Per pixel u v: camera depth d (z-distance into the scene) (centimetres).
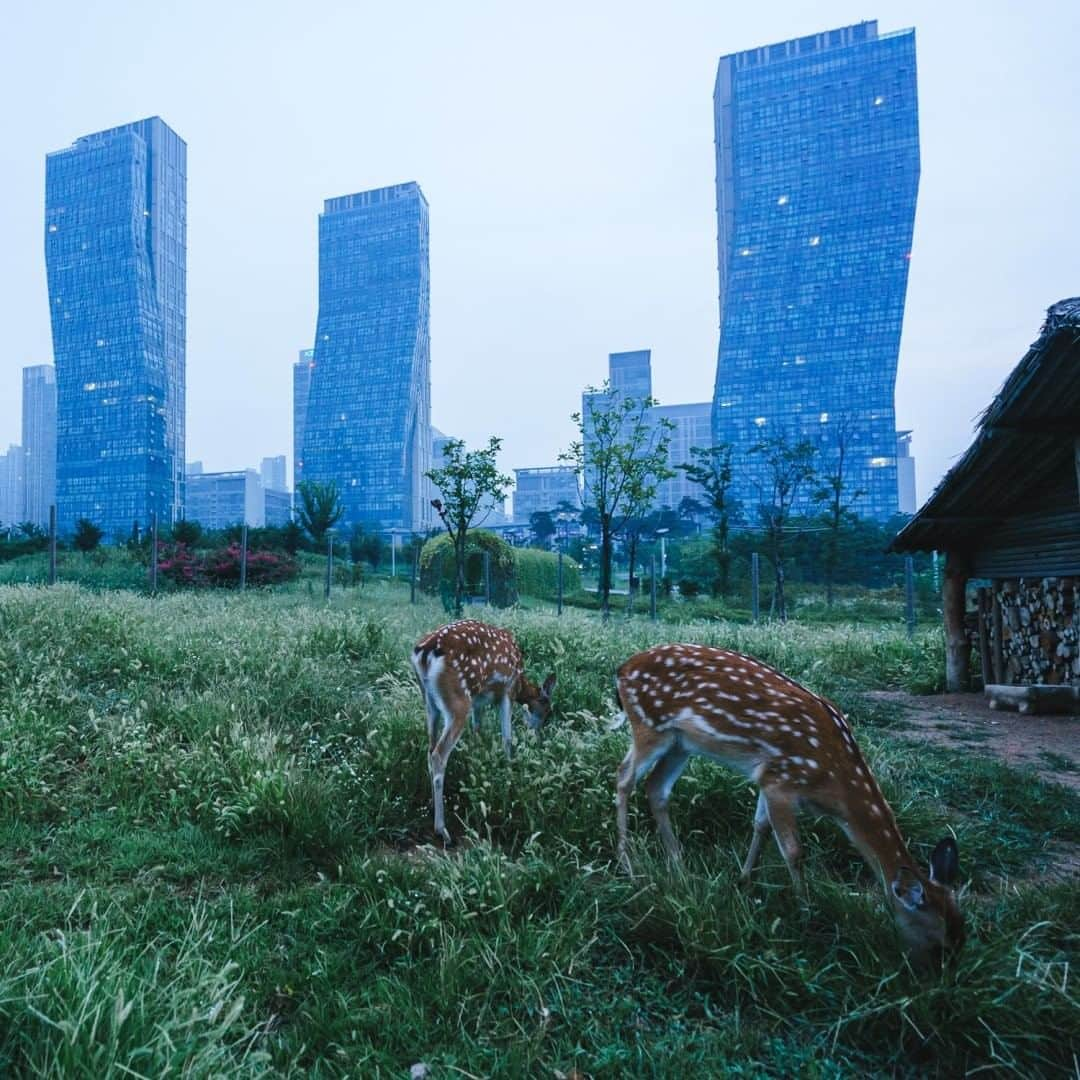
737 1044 231
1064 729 677
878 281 15512
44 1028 203
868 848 288
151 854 361
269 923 304
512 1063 217
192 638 805
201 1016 206
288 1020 245
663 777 368
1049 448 728
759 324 16200
